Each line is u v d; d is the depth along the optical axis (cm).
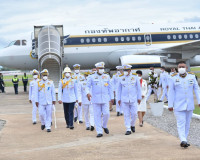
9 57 2455
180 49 2456
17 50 2445
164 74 1555
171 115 1221
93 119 972
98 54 2447
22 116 1302
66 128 1016
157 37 2519
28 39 2466
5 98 2172
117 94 922
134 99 895
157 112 1193
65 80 1002
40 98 984
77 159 647
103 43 2447
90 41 2433
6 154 705
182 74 732
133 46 2483
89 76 896
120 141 803
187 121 755
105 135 888
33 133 947
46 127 969
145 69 2314
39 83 982
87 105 976
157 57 2342
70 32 2423
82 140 831
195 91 741
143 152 684
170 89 741
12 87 3628
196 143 764
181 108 727
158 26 2559
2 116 1309
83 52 2428
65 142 812
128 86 894
